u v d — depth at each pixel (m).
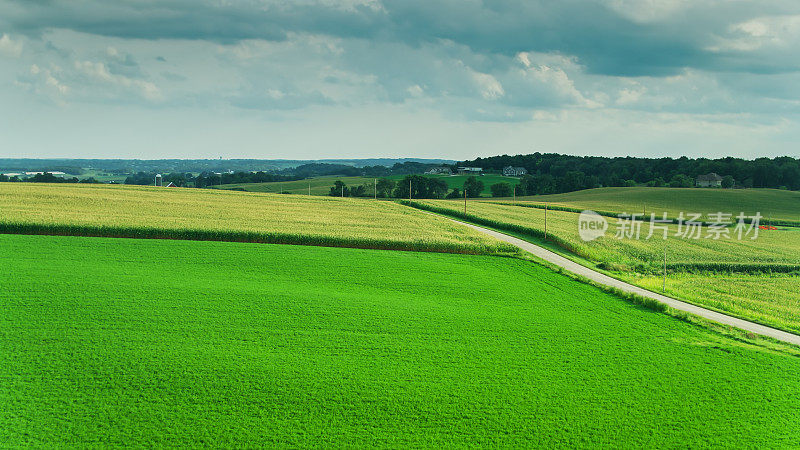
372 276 47.97
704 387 29.48
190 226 58.84
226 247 53.78
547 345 34.34
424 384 28.62
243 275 45.44
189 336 32.62
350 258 53.28
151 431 23.69
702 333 37.44
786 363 32.81
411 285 46.19
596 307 42.59
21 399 25.27
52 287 38.88
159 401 25.80
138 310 35.91
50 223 54.22
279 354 31.05
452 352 32.66
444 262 54.44
